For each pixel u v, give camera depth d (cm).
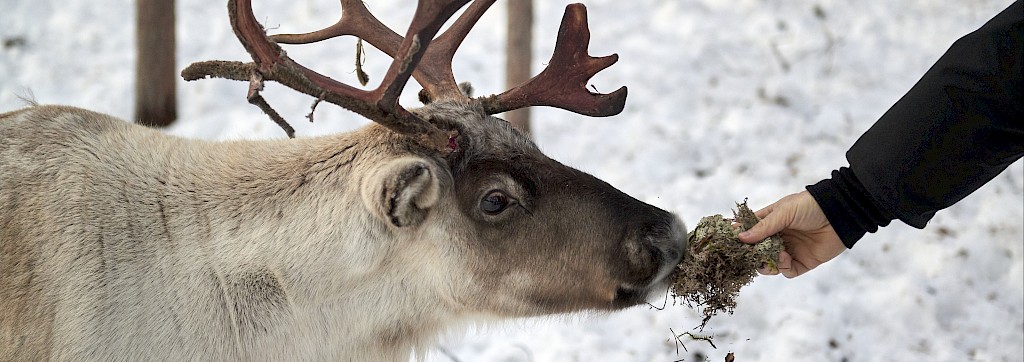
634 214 574
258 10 1497
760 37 1388
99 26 1477
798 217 586
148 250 542
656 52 1369
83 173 546
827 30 1387
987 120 521
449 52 621
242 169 572
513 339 921
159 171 565
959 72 527
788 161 1167
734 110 1256
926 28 1382
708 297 594
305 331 566
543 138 1223
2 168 542
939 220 1041
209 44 1425
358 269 556
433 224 559
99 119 583
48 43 1435
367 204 532
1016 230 1013
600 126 1243
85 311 522
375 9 1493
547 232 569
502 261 574
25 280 523
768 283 970
